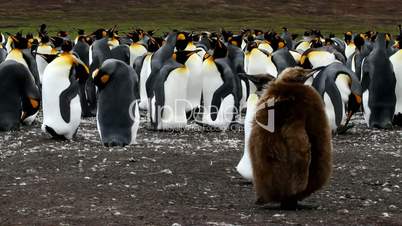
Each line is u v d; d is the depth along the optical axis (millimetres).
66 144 12797
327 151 7344
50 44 25469
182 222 7004
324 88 14516
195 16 70375
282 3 78250
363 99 16094
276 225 6895
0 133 14344
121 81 12602
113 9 73312
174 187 9258
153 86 15336
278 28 60219
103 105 12609
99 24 62625
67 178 9648
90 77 18062
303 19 69875
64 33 28016
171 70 14641
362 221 7145
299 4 78062
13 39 17469
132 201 8289
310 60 15961
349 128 14922
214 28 58938
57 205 7938
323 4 78250
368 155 11891
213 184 9508
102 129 12672
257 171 7367
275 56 18578
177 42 16641
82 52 21578
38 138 13602
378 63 15906
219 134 14664
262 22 66125
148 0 77250
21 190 8820
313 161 7352
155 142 13203
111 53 21062
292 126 7133
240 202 8375
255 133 7340
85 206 7871
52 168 10453
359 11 76562
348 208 8070
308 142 7109
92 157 11281
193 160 11156
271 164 7238
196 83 17047
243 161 9359
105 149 12148
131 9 73312
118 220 7086
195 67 16891
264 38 28188
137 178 9766
